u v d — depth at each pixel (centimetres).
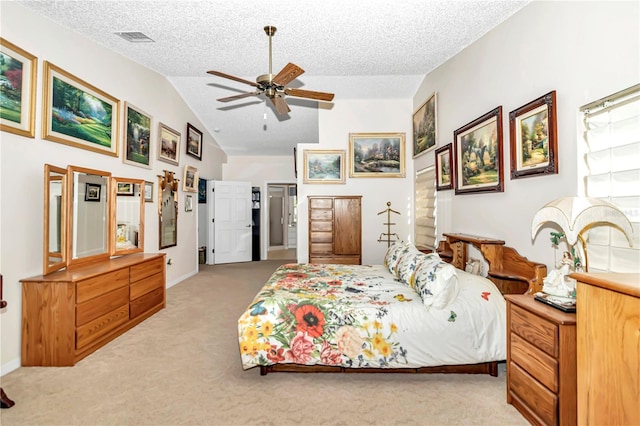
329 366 237
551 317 165
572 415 160
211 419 189
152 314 377
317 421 188
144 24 318
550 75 231
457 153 364
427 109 462
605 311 125
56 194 288
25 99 264
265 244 834
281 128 676
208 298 454
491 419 189
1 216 244
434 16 296
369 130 551
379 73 452
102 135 357
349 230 533
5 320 245
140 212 407
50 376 238
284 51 380
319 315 236
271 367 242
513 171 268
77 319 260
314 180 555
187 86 527
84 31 326
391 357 230
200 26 323
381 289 279
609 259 185
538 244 245
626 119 176
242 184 779
